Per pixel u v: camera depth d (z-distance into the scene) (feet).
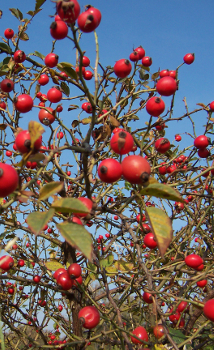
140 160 5.05
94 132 9.89
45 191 4.33
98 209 7.27
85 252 3.67
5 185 3.95
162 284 10.53
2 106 11.41
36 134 4.37
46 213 3.96
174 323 9.27
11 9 10.76
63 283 7.38
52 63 9.26
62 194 10.44
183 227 13.80
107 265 8.57
